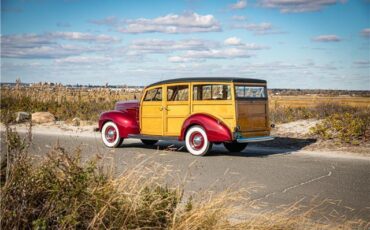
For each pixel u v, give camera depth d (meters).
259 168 9.57
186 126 11.59
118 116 13.00
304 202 6.66
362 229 5.34
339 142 13.07
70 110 22.38
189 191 7.00
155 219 4.36
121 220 4.17
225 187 7.44
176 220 4.39
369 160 10.79
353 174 8.98
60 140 14.34
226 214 4.61
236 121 11.01
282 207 6.30
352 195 7.18
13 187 4.04
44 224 3.89
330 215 5.90
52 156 4.54
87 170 4.48
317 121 16.14
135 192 4.58
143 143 14.31
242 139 11.03
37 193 4.20
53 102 24.50
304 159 10.92
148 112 12.55
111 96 25.92
